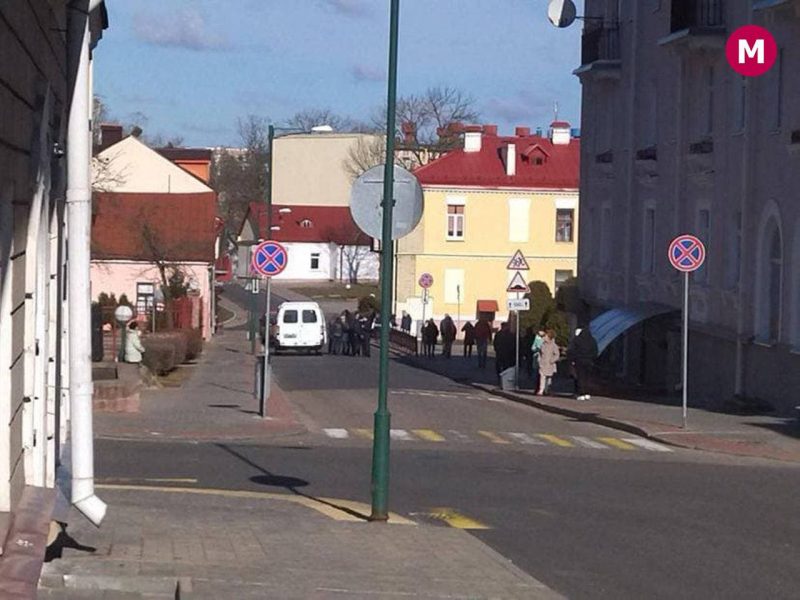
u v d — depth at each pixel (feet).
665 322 121.60
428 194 249.96
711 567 37.52
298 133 166.81
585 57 149.07
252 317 189.78
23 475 35.14
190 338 155.63
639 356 134.31
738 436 78.59
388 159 41.70
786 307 95.40
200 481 54.13
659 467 63.98
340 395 113.80
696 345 115.65
